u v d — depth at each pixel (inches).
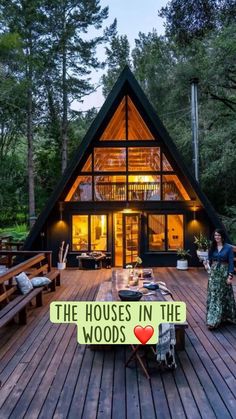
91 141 435.5
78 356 169.0
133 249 445.7
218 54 514.9
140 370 153.3
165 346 150.8
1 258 418.0
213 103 632.4
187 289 312.0
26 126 815.7
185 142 602.5
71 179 443.2
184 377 146.1
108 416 118.0
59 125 869.8
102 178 448.8
